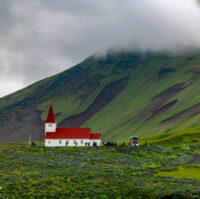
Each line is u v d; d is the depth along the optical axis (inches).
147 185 2657.5
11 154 4507.9
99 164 3966.5
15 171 3368.6
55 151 5039.4
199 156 4965.6
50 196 2310.5
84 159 4350.4
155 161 4232.3
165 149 5216.5
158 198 2299.5
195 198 2273.6
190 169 3693.4
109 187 2586.1
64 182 2753.4
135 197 2326.5
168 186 2630.4
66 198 2277.3
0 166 3617.1
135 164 3981.3
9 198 2253.9
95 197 2305.6
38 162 3983.8
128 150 5113.2
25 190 2456.9
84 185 2635.3
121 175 3095.5
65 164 3929.6
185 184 2701.8
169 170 3545.8
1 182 2687.0
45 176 3009.4
